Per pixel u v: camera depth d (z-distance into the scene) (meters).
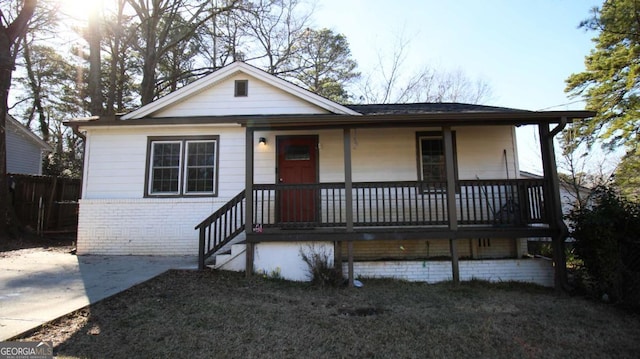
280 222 6.52
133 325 3.81
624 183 12.41
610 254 5.18
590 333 3.98
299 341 3.60
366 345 3.54
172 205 8.16
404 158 8.14
